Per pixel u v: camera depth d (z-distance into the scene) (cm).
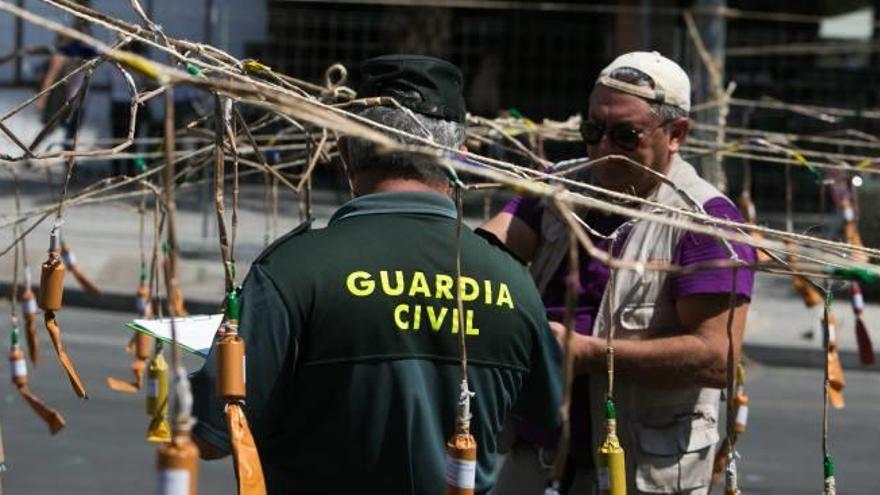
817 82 2606
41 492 998
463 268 418
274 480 414
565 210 318
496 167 432
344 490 408
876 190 1564
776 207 2205
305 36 2630
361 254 408
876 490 1129
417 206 421
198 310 1755
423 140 385
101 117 2331
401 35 2634
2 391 1275
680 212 415
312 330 400
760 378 1622
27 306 566
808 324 1823
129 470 1066
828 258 448
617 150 539
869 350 717
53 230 466
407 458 404
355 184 434
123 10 2358
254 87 378
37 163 668
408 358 404
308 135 536
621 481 446
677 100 543
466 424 392
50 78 1512
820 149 1378
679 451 536
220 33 2553
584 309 544
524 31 2630
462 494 388
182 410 302
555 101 2627
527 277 438
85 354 1492
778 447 1263
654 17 2439
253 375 392
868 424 1385
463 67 2647
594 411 536
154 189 590
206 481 1048
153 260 595
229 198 1597
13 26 2334
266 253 413
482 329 416
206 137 749
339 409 402
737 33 2675
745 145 784
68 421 1192
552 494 481
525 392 439
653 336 532
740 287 519
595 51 2630
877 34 2691
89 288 757
